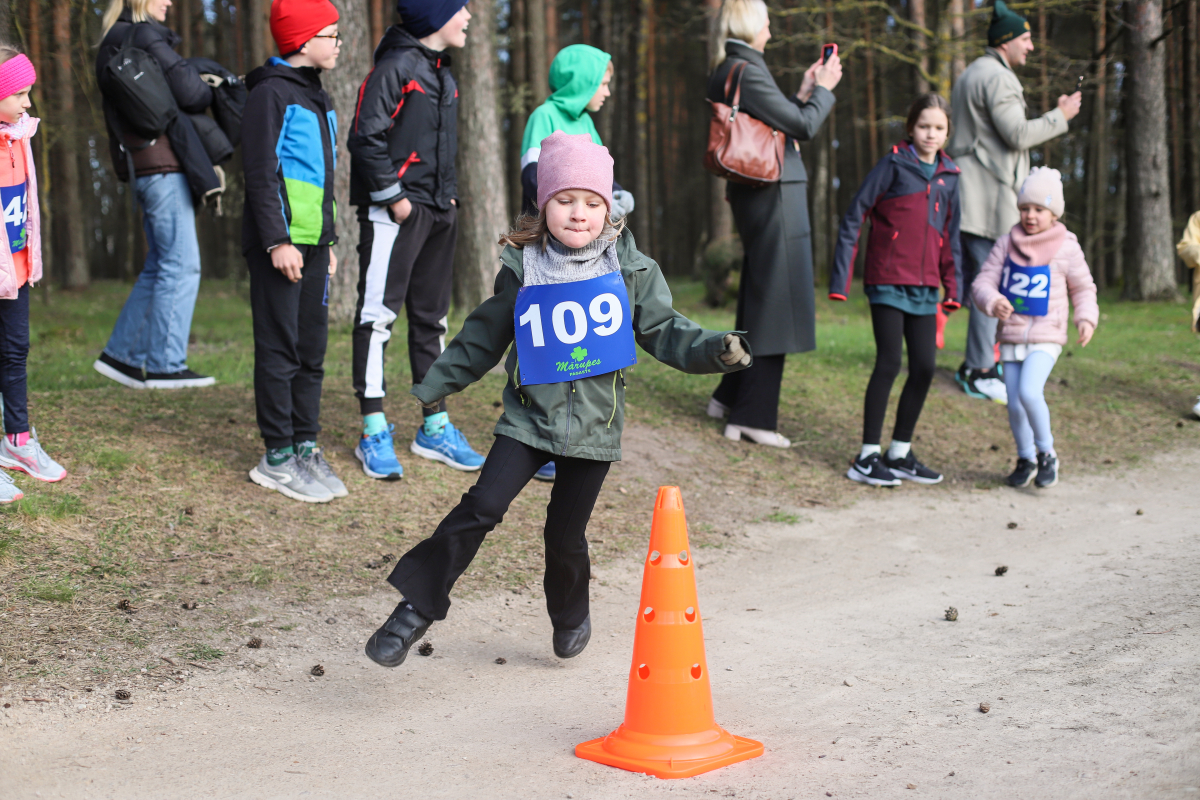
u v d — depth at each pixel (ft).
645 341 10.21
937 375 29.27
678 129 113.19
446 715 9.73
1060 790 7.41
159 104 19.02
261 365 15.74
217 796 7.79
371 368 17.33
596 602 13.85
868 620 12.88
